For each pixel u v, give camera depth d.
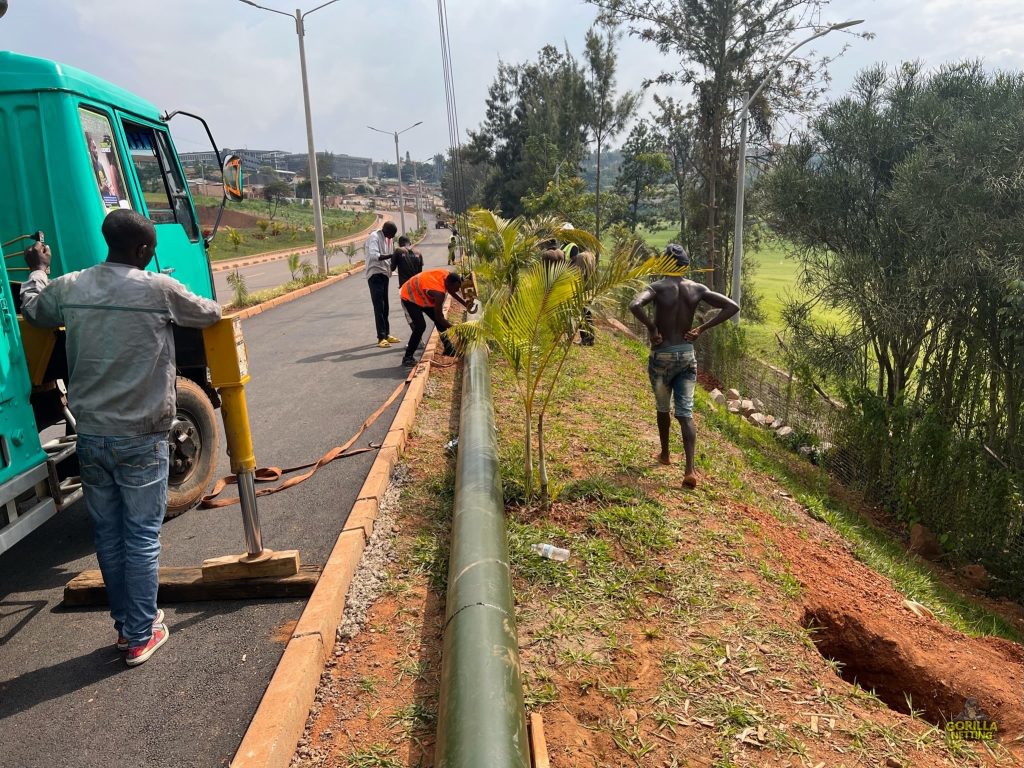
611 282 4.75
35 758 2.79
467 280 10.37
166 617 3.79
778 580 4.46
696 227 31.55
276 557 3.97
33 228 4.30
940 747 3.14
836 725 3.14
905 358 13.07
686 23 27.14
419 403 7.73
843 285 12.94
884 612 4.77
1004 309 10.78
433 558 4.30
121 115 4.90
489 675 2.61
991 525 8.64
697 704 3.18
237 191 5.95
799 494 7.54
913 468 9.61
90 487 3.25
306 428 7.11
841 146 13.67
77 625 3.76
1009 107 11.39
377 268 10.88
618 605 3.92
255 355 10.98
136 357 3.16
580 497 5.20
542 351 4.78
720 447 7.81
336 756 2.79
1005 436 11.45
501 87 61.59
